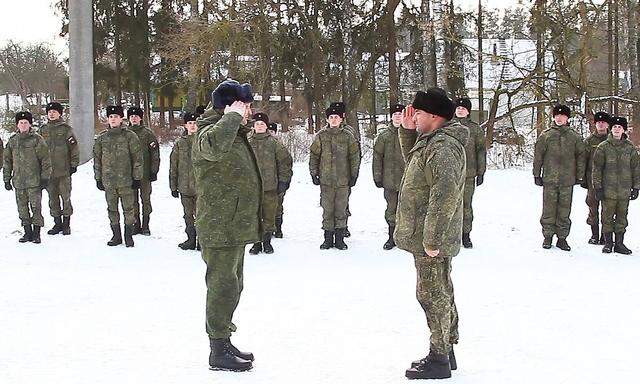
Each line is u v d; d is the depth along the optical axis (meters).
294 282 9.02
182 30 28.45
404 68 33.06
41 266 10.00
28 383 5.44
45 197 15.65
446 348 5.51
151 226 13.40
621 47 36.06
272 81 32.81
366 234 12.84
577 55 22.64
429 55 25.91
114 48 34.38
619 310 7.66
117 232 11.65
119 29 33.69
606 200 11.17
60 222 12.63
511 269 9.91
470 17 27.19
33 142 11.71
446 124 5.54
